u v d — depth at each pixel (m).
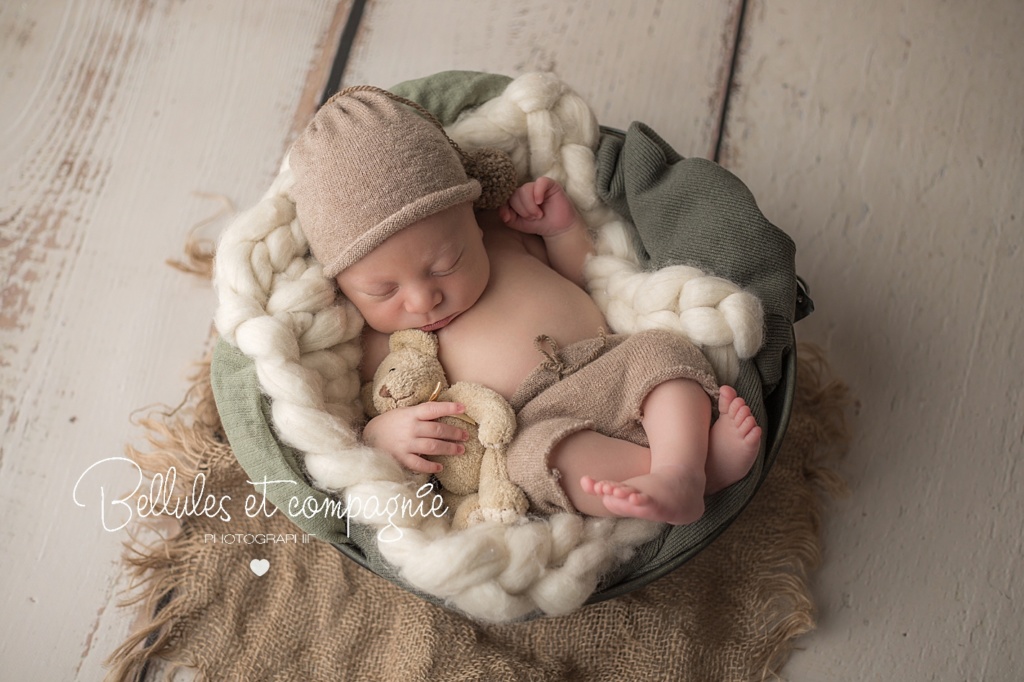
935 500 1.74
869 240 1.93
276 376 1.40
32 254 1.93
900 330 1.86
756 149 2.01
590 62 2.09
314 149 1.46
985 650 1.64
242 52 2.10
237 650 1.60
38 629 1.66
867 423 1.80
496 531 1.37
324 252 1.47
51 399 1.83
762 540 1.66
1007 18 2.10
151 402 1.84
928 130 2.02
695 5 2.12
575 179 1.68
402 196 1.42
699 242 1.54
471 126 1.66
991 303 1.88
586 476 1.35
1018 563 1.70
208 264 1.92
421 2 2.12
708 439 1.40
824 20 2.11
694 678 1.56
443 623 1.59
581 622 1.59
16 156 2.00
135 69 2.08
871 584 1.69
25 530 1.73
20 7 2.11
